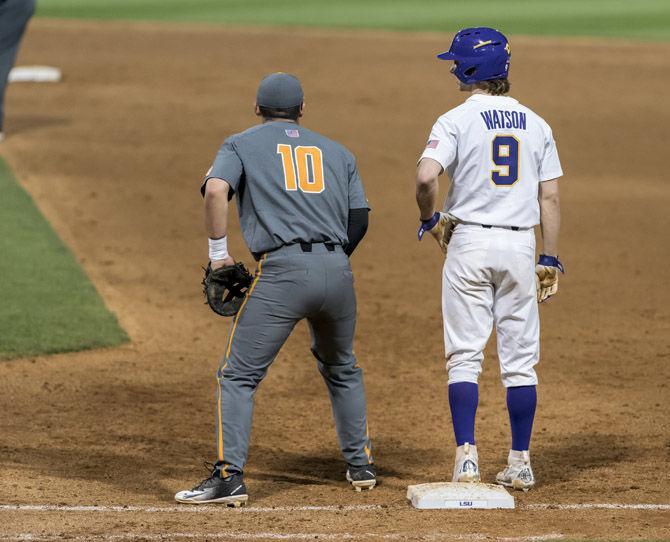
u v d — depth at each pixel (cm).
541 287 2192
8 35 6038
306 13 12075
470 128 2092
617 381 3034
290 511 2009
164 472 2289
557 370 3145
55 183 5334
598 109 7481
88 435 2556
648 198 5466
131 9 12375
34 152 5934
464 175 2100
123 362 3194
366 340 3453
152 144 6231
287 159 2081
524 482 2142
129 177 5525
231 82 8125
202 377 3088
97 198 5128
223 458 2058
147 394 2917
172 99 7506
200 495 2045
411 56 9244
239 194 2102
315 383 3042
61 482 2186
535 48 9750
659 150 6456
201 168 5762
